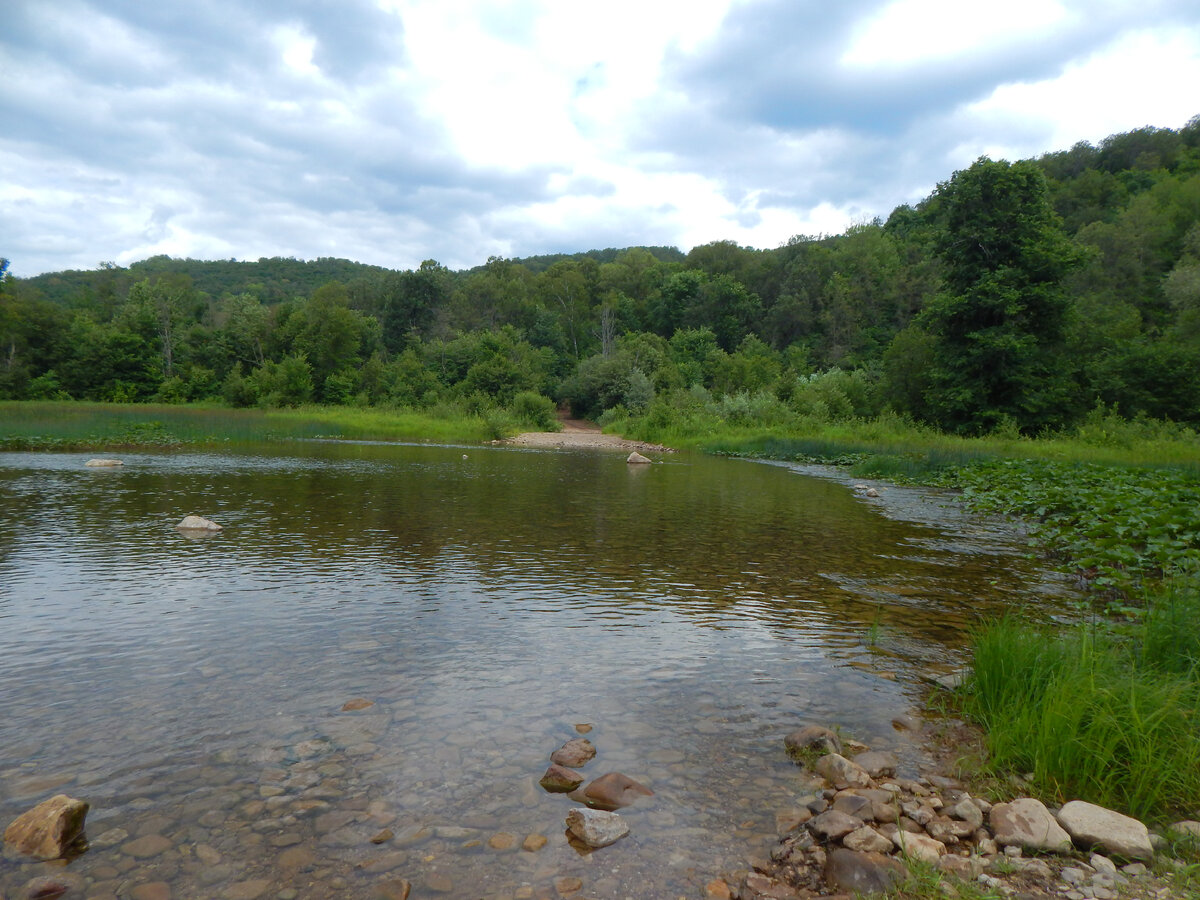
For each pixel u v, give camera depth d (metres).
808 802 3.10
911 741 3.73
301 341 53.41
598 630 5.34
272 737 3.54
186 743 3.46
